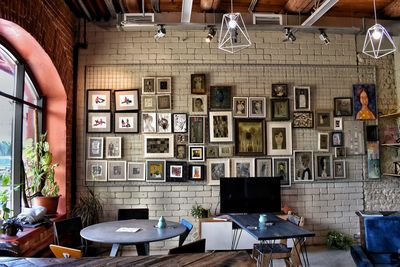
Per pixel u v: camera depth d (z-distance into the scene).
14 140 3.85
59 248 2.65
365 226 3.59
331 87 5.30
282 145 5.12
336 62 5.33
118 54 5.05
